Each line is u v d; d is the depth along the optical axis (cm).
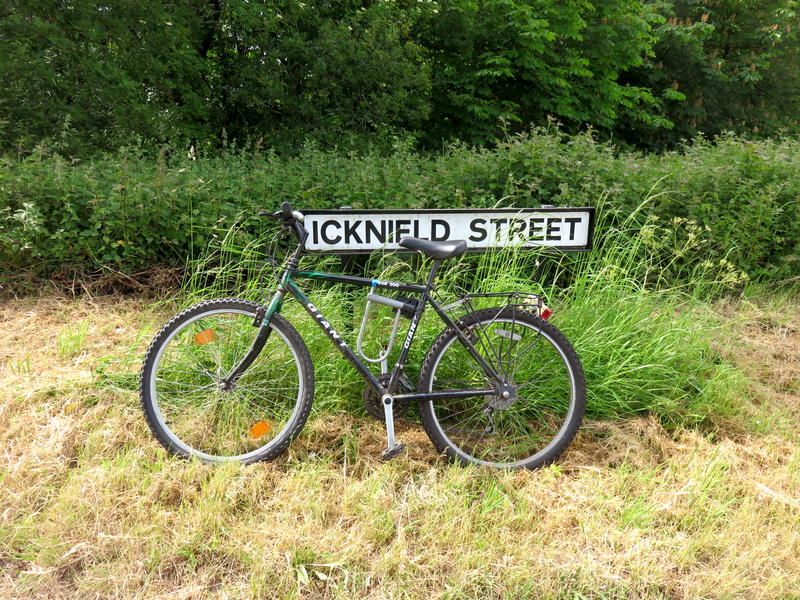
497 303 303
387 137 898
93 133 678
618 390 285
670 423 279
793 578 187
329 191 437
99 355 316
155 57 729
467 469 236
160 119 733
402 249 312
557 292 374
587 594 182
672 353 297
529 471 240
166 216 394
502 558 194
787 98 1362
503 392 243
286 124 870
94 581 181
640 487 231
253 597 177
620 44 1069
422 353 283
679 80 1296
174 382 264
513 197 417
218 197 410
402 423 271
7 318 357
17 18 609
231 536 198
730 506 223
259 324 241
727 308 413
